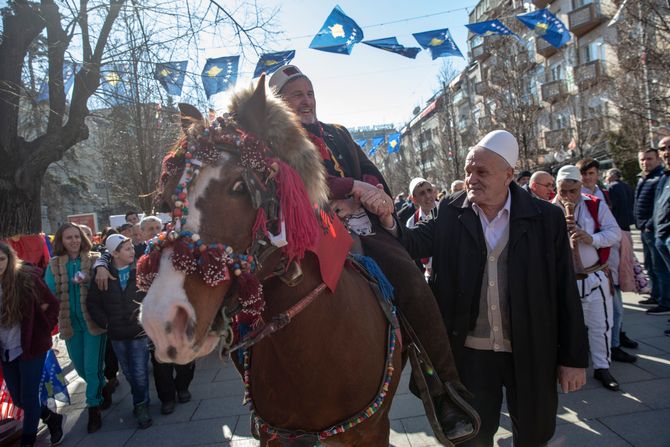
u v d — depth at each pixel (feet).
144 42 26.68
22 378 12.89
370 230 8.07
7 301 12.66
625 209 22.26
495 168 7.86
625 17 37.86
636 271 16.11
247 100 5.44
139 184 37.60
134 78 28.53
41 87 29.84
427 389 7.18
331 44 20.68
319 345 5.76
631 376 14.26
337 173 7.83
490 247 8.30
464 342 8.34
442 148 91.56
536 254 7.82
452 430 7.14
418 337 7.18
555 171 66.59
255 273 4.79
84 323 14.74
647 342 17.13
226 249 4.31
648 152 21.45
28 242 23.59
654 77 37.96
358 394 6.06
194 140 4.72
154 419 14.73
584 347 7.78
